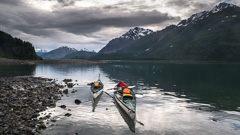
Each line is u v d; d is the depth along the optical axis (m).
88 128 14.32
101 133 13.47
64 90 28.62
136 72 71.94
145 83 41.28
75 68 93.31
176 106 21.22
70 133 13.23
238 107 20.83
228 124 15.50
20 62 144.62
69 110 18.70
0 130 12.09
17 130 12.48
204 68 96.56
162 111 19.25
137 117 17.34
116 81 44.56
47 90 28.14
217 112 18.88
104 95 27.33
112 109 19.72
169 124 15.52
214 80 46.66
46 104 20.08
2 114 14.83
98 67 105.50
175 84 39.62
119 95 23.38
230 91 31.33
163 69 90.06
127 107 17.86
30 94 23.86
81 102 22.38
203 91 31.28
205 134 13.55
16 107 17.28
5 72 62.16
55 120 15.48
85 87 34.25
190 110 19.62
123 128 14.55
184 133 13.71
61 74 60.50
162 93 29.31
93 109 19.56
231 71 75.94
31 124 13.85
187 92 30.27
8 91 24.22
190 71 76.56
